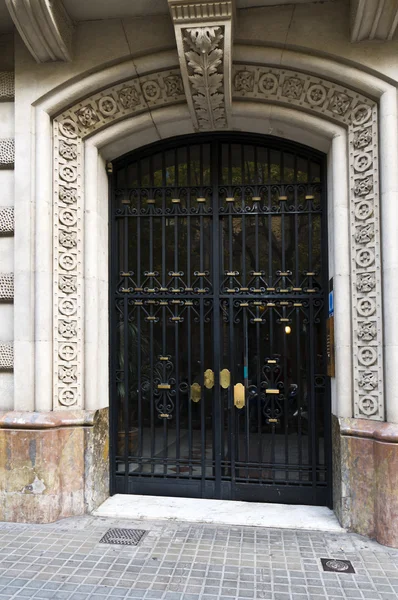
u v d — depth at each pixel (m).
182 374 4.88
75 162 4.64
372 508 3.91
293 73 4.29
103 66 4.45
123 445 4.92
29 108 4.50
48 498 4.20
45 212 4.46
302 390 4.68
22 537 3.89
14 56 4.60
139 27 4.38
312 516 4.29
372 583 3.20
